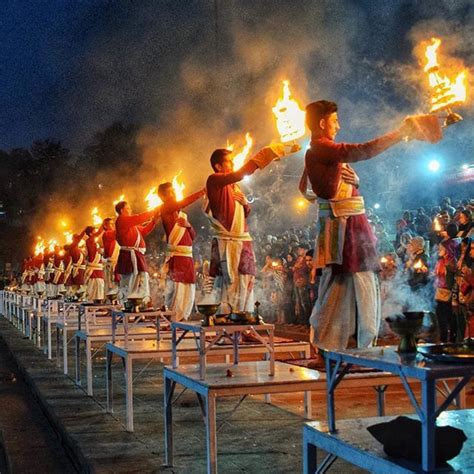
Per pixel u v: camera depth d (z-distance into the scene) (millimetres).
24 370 11539
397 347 3494
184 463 5074
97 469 4988
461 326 8727
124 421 6711
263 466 4918
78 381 9281
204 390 4504
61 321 11594
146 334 8164
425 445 2785
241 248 7469
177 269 9352
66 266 17844
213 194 7383
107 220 13727
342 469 4707
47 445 6934
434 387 2785
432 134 4121
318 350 5320
